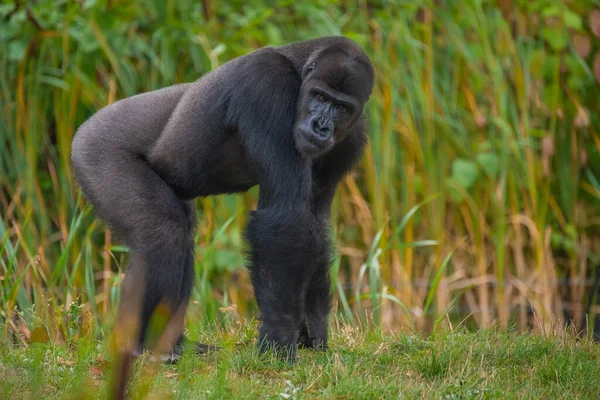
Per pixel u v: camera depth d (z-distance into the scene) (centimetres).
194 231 1498
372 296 1844
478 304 2208
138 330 1290
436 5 2347
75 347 1429
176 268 1315
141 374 1100
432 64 2256
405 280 2098
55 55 2164
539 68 2334
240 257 2027
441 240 2173
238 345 1412
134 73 2169
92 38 2116
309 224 1280
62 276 1952
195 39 2172
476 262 2208
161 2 2200
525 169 2228
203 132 1357
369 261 1911
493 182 2206
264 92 1300
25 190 2069
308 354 1350
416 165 2228
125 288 1295
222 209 2095
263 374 1240
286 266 1256
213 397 1115
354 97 1290
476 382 1218
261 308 1277
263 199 1297
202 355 1355
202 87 1379
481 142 2297
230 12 2286
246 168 1409
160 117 1415
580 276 2264
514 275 2269
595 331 2131
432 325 2109
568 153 2381
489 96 2297
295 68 1346
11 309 1681
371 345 1427
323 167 1420
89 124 1430
